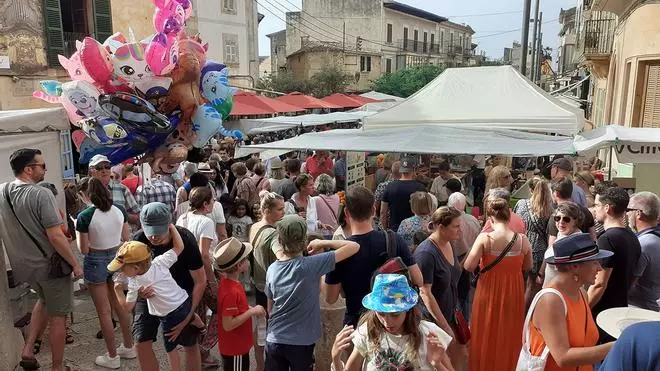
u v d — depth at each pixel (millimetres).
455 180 6660
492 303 3924
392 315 2428
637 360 1562
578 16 30031
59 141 6320
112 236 4602
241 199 6191
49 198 4062
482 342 3984
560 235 4234
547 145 6309
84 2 16078
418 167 9547
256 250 4328
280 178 8453
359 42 44719
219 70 9312
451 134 7012
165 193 7113
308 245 3600
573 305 2594
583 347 2488
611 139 5863
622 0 12445
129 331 4777
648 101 11836
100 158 6543
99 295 4543
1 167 5469
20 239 4074
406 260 3443
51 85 7957
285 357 3396
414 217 5102
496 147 6215
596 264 2570
